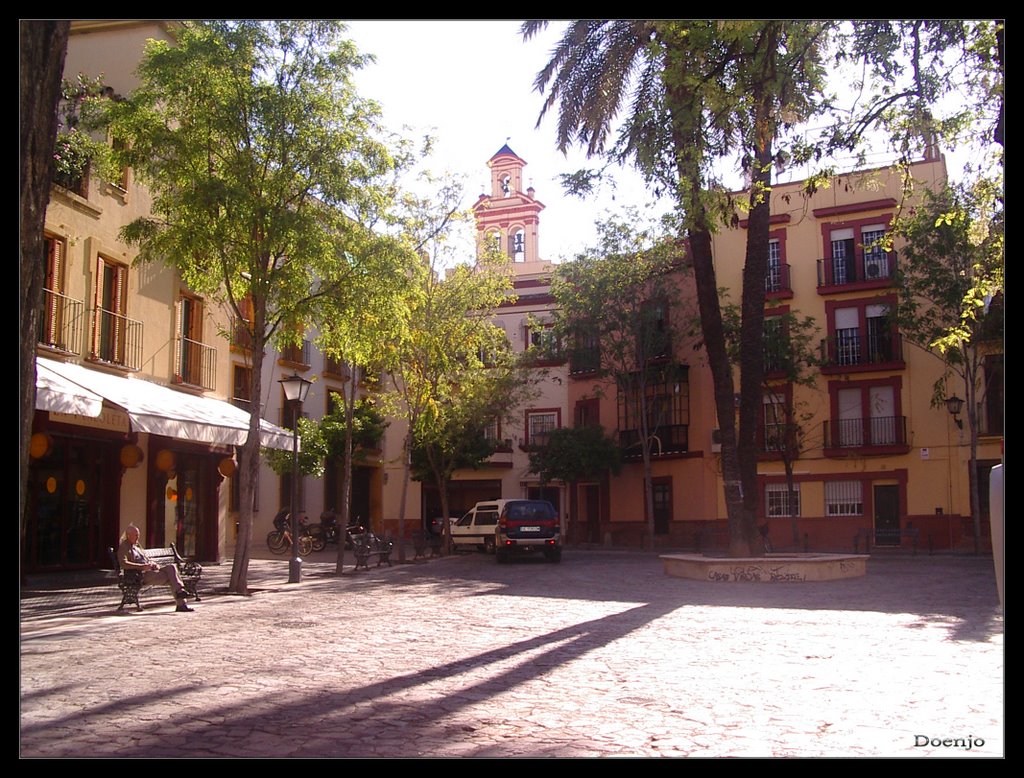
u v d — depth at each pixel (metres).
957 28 10.77
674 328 35.97
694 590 16.73
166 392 20.83
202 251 16.28
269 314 17.30
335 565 25.08
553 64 19.94
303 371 35.09
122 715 6.62
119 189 20.36
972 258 26.89
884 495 34.34
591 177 12.63
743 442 19.73
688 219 11.79
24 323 4.93
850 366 34.56
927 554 29.73
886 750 5.57
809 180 11.90
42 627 11.73
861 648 9.59
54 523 18.41
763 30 10.56
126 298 20.53
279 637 10.73
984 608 13.41
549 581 19.23
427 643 10.17
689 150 11.15
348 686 7.68
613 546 39.09
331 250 16.31
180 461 23.31
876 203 34.59
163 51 15.71
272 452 28.59
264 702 7.06
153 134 15.65
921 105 11.27
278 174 16.25
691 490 36.94
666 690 7.46
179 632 11.22
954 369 30.11
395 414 28.06
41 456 16.94
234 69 15.66
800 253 36.03
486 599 15.33
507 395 32.84
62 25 5.17
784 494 35.81
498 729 6.18
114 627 11.73
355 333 17.81
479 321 27.05
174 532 22.88
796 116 11.92
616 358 36.06
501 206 46.16
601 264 34.78
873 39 11.04
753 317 19.70
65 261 18.30
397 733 6.09
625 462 40.06
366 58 16.58
